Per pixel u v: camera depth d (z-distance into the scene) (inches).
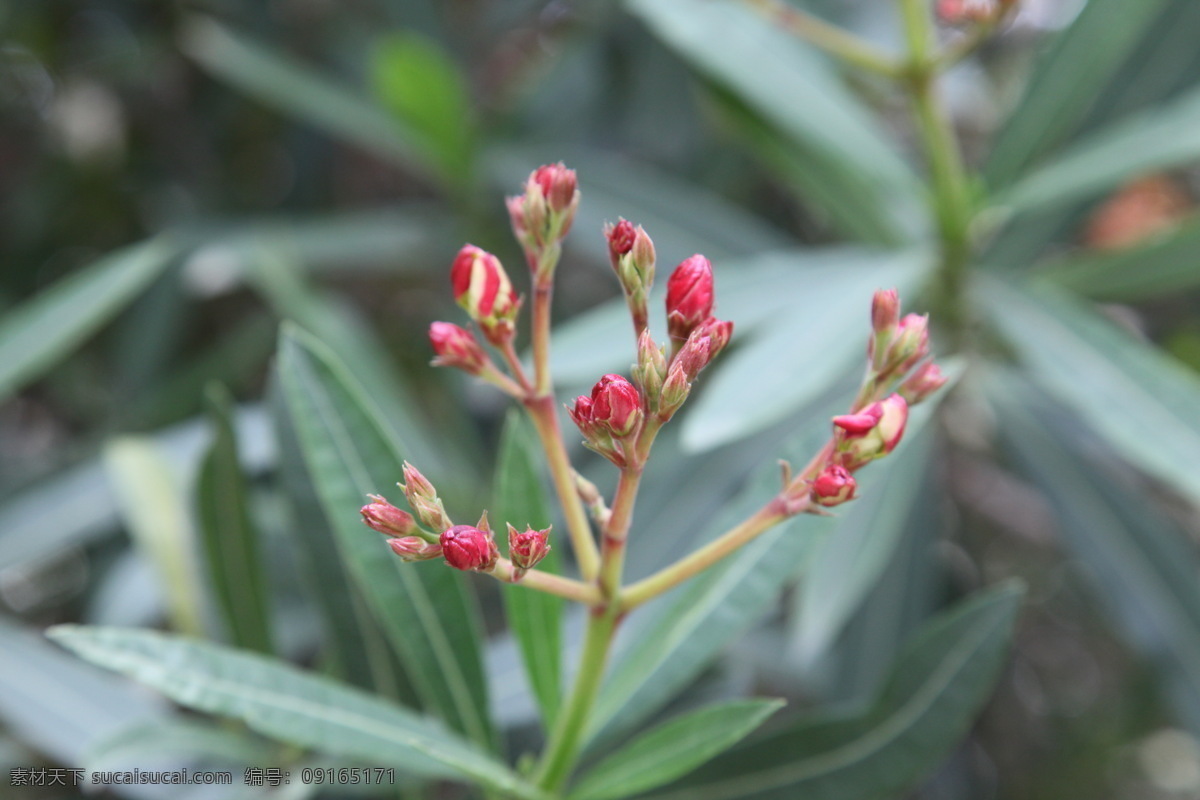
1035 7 43.4
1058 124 28.6
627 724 22.5
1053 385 26.7
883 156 28.6
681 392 19.6
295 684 21.4
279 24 49.8
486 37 48.8
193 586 26.7
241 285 51.2
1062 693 49.7
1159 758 48.0
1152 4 27.8
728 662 31.1
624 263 20.0
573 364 25.8
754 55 28.6
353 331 33.8
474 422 41.3
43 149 50.8
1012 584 22.8
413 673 22.8
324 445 22.5
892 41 35.6
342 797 25.9
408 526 19.7
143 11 49.6
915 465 27.7
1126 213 39.6
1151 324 43.6
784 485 20.3
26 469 34.0
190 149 52.6
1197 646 28.5
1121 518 30.0
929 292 30.1
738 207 42.5
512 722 25.2
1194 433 25.2
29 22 47.6
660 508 29.2
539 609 22.2
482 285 20.1
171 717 26.1
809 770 23.1
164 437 30.2
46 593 42.4
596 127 44.9
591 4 44.3
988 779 45.4
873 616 30.9
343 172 55.4
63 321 27.2
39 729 25.6
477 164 39.5
